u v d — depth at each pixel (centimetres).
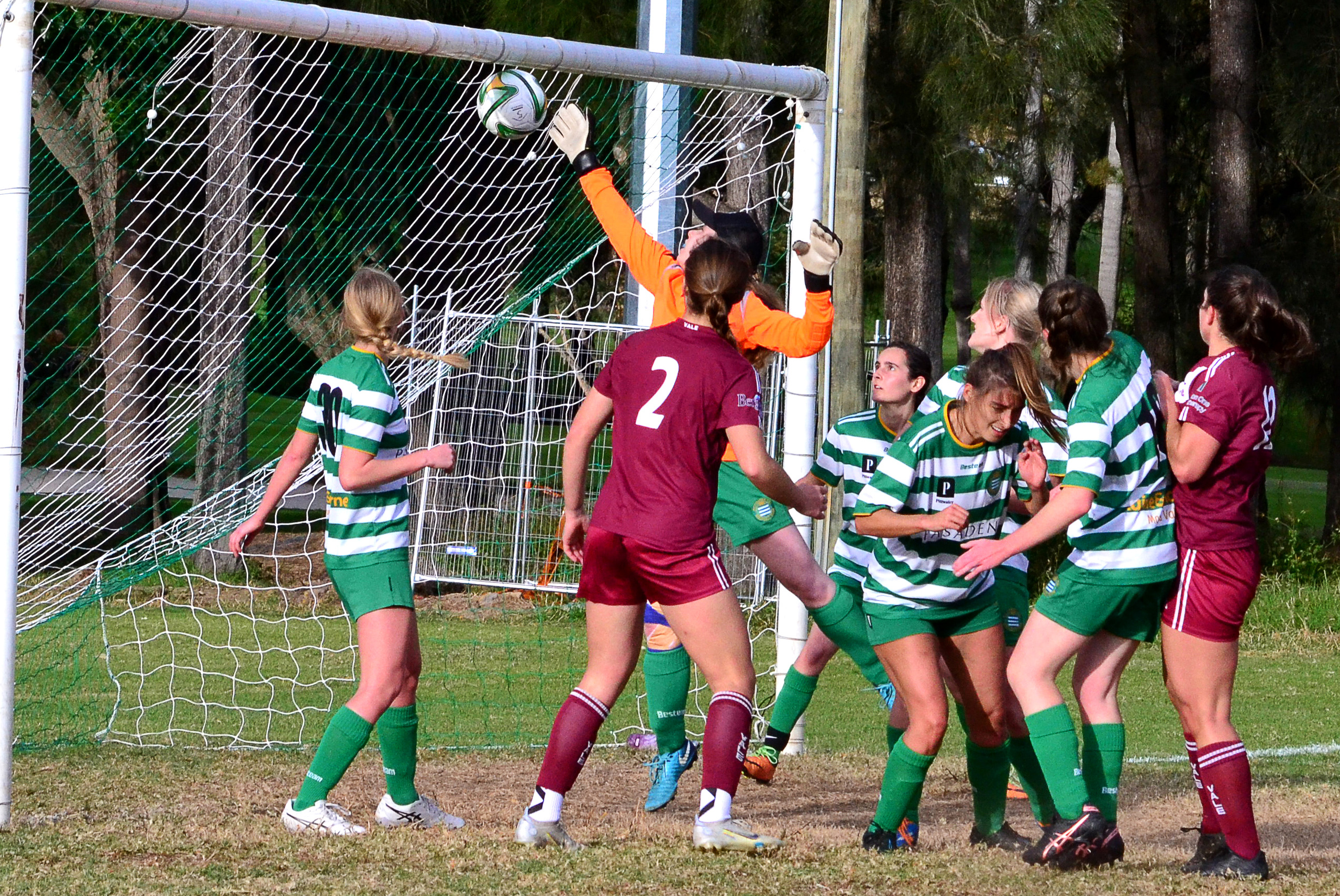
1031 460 1623
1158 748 2761
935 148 5144
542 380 4978
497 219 3666
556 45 2222
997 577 1931
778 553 1834
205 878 1354
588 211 3556
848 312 3803
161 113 4241
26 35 1681
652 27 3008
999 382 1480
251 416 4347
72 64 4081
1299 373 6031
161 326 4456
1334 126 5791
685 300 1562
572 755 1506
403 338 3772
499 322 3738
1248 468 1461
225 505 3247
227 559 5425
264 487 3127
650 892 1313
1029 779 1697
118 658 3622
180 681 3316
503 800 2003
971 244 7094
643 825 1761
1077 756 1484
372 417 1578
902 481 1489
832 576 2066
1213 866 1457
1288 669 3953
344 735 1590
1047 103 5166
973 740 1638
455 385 4906
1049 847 1456
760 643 3672
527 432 4941
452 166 5091
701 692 3272
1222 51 6119
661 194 2808
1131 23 6209
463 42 2127
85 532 3347
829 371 2947
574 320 4944
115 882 1335
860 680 3703
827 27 5222
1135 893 1350
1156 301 6481
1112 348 1497
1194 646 1477
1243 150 6125
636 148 2892
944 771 2405
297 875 1368
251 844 1516
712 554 1459
